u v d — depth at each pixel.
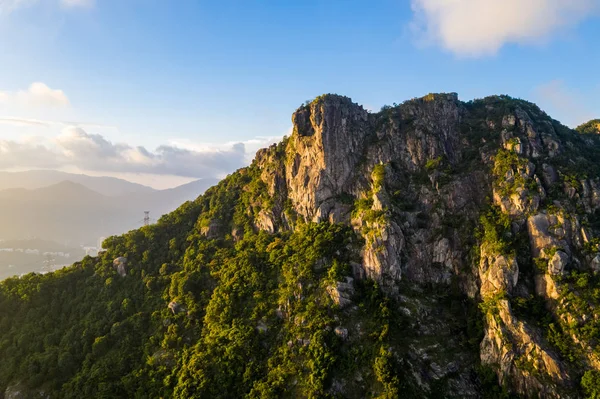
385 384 91.38
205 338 111.06
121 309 127.31
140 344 116.38
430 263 122.00
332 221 133.62
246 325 111.19
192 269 137.00
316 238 126.88
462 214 125.19
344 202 135.88
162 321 120.38
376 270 114.88
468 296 115.12
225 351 103.62
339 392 93.12
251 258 131.00
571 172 119.00
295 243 130.62
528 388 91.62
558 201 112.94
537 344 93.25
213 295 123.31
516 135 130.88
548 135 131.00
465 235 121.44
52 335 119.19
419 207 129.88
